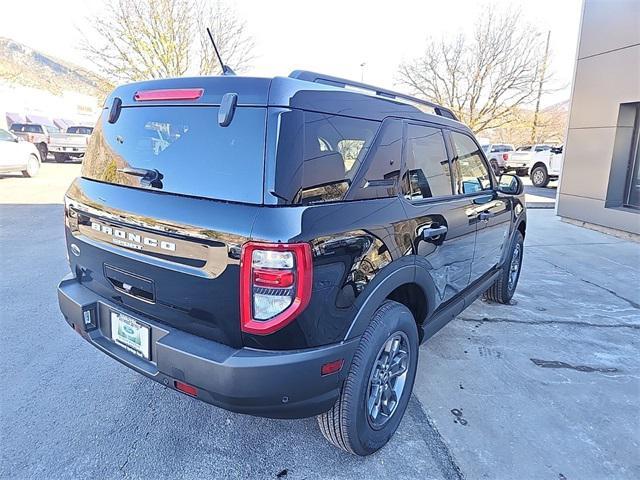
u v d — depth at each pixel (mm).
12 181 12484
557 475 2135
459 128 3102
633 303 4625
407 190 2334
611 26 8133
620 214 8070
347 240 1801
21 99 27000
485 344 3527
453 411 2611
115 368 2912
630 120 8188
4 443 2195
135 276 1965
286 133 1684
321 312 1719
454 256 2830
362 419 2047
